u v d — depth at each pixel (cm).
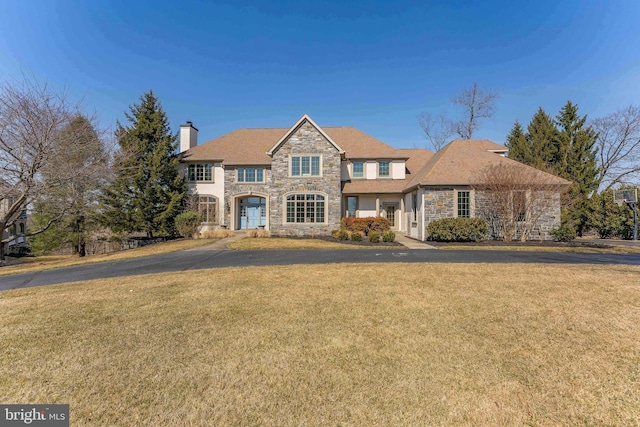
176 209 2295
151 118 2338
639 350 399
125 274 964
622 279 782
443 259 1135
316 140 2172
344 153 2175
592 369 354
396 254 1276
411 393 310
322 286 738
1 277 984
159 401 300
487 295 647
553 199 1758
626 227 2122
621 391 313
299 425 266
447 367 360
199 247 1603
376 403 295
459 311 549
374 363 370
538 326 479
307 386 323
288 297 649
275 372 351
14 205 1664
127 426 266
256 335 454
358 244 1644
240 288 730
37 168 1592
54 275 994
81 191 1973
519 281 766
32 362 377
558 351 398
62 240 2330
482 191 1744
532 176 1700
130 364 372
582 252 1333
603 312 538
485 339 434
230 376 343
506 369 355
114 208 2189
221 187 2439
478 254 1264
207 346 419
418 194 1908
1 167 1550
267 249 1487
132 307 592
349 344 422
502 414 280
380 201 2369
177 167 2436
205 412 283
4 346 422
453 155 2041
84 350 409
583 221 2362
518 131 3378
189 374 348
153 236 2356
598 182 2803
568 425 267
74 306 603
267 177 2406
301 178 2164
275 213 2170
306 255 1278
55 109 1631
